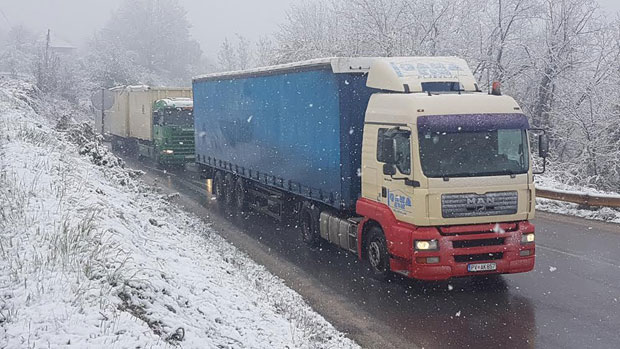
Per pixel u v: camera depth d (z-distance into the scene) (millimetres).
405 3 31469
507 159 10625
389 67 11820
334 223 13375
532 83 33094
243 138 19156
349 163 12617
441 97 10719
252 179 18688
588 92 29312
